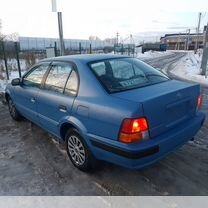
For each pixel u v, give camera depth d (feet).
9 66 47.55
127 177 9.78
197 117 10.39
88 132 9.22
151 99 8.05
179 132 8.96
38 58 59.88
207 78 41.86
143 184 9.28
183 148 12.27
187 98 9.55
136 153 7.71
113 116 8.11
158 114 8.29
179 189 8.91
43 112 12.28
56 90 11.24
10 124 16.70
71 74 10.52
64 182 9.53
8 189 9.14
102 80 9.43
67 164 10.95
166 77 11.47
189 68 63.67
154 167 10.46
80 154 10.17
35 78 13.43
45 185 9.36
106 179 9.68
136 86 9.68
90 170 10.13
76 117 9.71
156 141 8.13
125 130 7.78
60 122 10.72
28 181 9.65
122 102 8.13
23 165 10.96
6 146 13.05
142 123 7.81
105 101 8.61
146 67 11.73
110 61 10.87
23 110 15.05
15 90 15.53
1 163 11.18
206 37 46.60
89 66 10.06
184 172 10.04
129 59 11.84
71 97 10.05
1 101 23.61
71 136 10.44
